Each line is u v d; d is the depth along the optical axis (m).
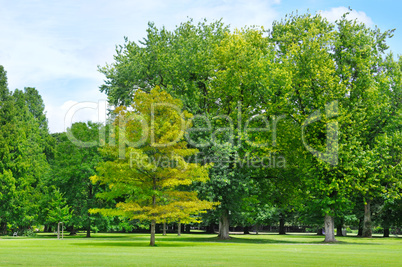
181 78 40.47
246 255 18.45
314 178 37.59
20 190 53.41
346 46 40.16
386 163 39.69
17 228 57.41
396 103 41.44
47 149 72.69
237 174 36.53
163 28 44.56
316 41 38.38
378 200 56.78
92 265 12.76
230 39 41.12
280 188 42.66
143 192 29.41
